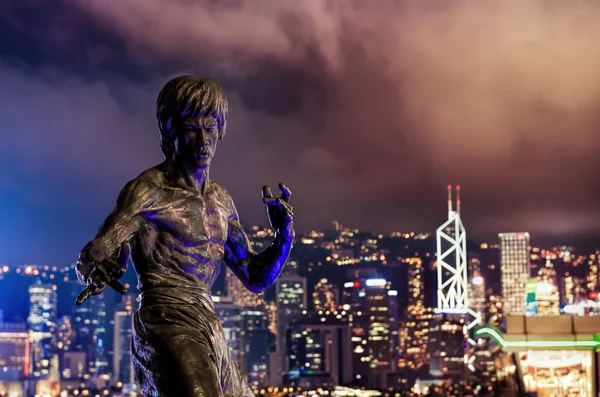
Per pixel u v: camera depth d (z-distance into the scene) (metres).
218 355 5.61
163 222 5.64
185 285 5.67
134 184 5.62
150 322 5.53
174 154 5.71
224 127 5.80
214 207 5.80
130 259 5.72
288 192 5.99
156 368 5.43
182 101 5.60
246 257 6.02
